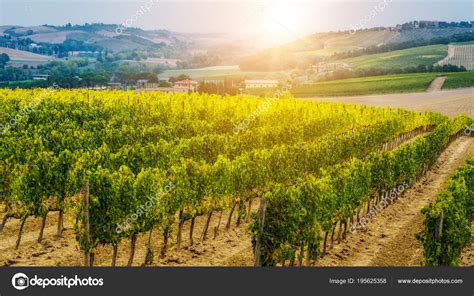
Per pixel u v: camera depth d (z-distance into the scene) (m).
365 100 123.12
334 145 29.91
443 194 17.52
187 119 40.22
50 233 18.44
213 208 19.09
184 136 32.31
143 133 29.22
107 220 15.00
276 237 14.66
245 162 21.25
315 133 43.25
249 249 18.02
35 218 18.77
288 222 14.72
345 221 19.45
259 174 21.88
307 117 53.44
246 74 185.50
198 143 25.81
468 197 19.28
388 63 192.50
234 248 18.11
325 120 46.25
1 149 21.47
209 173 18.69
